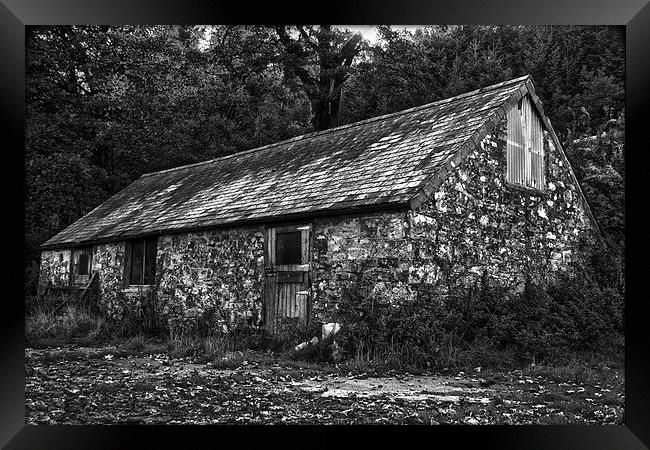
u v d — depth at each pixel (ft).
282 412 24.22
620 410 25.54
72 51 92.58
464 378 32.04
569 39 85.15
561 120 78.28
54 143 89.51
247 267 46.98
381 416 23.39
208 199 56.08
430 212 38.75
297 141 59.36
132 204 68.23
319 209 41.37
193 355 40.57
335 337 36.45
